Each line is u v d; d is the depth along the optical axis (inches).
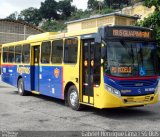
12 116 446.0
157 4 877.8
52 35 564.7
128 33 437.7
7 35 1738.4
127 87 424.8
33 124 392.8
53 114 462.0
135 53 438.6
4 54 799.7
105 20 1302.9
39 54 616.1
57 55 544.1
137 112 478.9
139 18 1301.7
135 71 433.1
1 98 647.1
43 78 596.7
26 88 671.8
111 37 425.4
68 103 512.7
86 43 465.4
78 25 1440.7
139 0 1790.1
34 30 1823.3
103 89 419.8
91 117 438.3
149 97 442.6
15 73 729.0
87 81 460.8
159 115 454.0
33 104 562.6
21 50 697.0
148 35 454.0
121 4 2972.4
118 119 423.8
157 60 456.1
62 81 526.3
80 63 475.5
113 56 423.8
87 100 460.8
